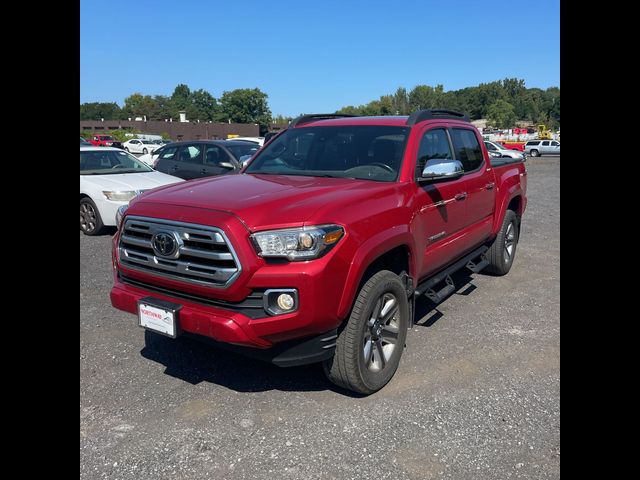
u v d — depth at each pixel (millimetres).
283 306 2996
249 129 76562
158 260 3316
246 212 3107
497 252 6242
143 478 2705
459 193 4793
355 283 3180
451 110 5355
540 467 2795
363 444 2984
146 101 118750
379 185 3834
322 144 4605
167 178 9570
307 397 3518
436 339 4500
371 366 3543
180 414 3303
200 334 3201
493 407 3387
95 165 9445
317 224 3064
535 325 4836
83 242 8242
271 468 2783
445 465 2809
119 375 3799
